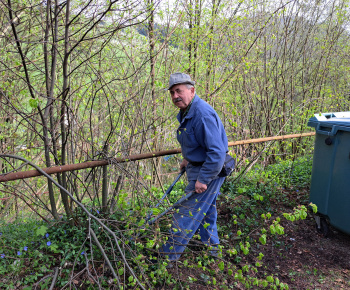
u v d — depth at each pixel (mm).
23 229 3211
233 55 6250
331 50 8039
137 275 2791
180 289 2820
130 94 4188
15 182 4422
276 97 7754
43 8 3410
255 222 3943
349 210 3389
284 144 7512
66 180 3430
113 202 3453
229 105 5824
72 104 3842
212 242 3266
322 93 8070
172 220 2918
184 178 5809
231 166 3033
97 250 2986
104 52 4332
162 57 4906
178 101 2857
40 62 4785
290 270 3215
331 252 3490
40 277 2691
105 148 3361
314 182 3814
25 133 5289
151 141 4625
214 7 5941
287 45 7648
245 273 3135
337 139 3482
